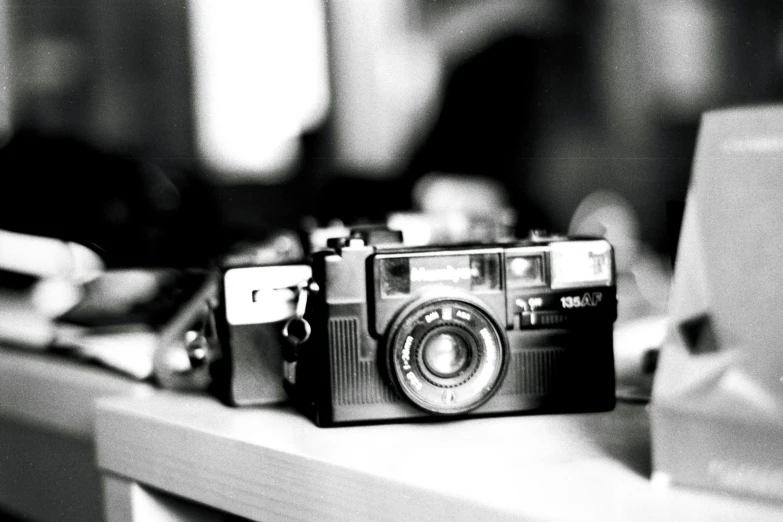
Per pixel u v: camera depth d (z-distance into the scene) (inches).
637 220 61.2
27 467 39.8
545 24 69.7
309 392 28.3
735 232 19.7
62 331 40.9
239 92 72.2
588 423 26.8
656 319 36.4
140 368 34.9
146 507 30.9
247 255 42.2
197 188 58.0
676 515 18.4
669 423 20.1
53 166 52.5
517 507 19.1
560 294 28.2
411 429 26.6
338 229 36.4
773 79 70.6
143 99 69.2
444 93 68.0
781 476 18.8
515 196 65.0
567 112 69.0
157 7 69.2
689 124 70.9
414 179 62.2
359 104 76.4
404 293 27.4
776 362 18.9
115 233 51.8
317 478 23.5
